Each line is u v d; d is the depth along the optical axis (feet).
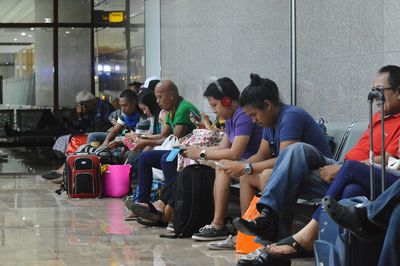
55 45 57.72
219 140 22.31
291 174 15.96
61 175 37.32
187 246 19.89
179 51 37.52
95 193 30.37
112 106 39.17
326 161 16.61
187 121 25.84
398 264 12.09
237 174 18.37
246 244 18.78
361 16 22.11
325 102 24.02
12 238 21.33
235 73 30.63
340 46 23.17
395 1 20.65
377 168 14.34
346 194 14.24
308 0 24.86
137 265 17.62
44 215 25.75
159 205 22.97
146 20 43.57
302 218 20.80
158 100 26.00
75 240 20.94
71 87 57.77
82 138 37.22
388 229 12.14
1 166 46.01
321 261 13.33
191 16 35.55
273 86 17.90
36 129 56.65
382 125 13.10
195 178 20.95
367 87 21.84
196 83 35.01
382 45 21.20
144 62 44.75
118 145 31.60
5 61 57.88
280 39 26.73
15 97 57.93
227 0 31.14
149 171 23.75
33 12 57.98
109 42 54.08
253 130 20.15
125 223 23.91
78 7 57.36
